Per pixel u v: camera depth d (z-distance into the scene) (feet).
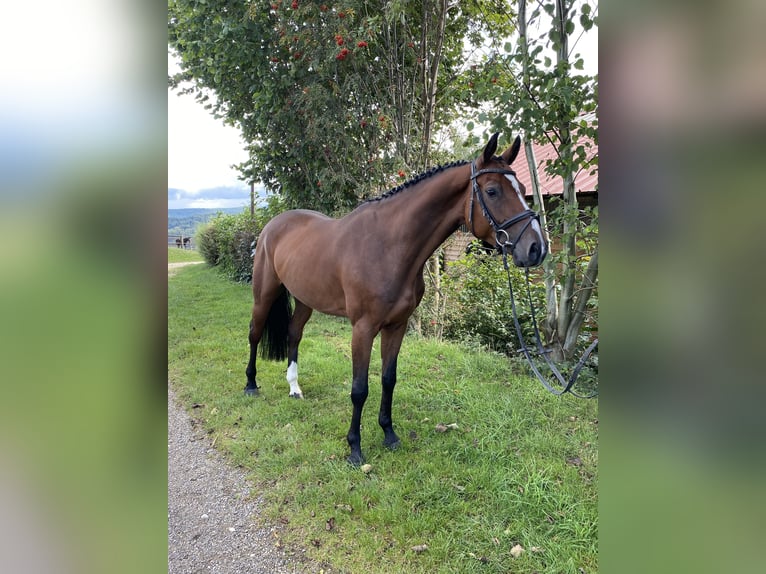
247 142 20.65
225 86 18.83
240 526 6.73
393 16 14.16
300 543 6.36
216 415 10.39
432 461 8.13
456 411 10.21
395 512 6.75
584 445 8.55
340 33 14.66
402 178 16.25
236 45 16.40
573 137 10.45
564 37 10.12
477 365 12.99
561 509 6.73
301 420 10.03
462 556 5.96
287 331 11.57
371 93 16.88
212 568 5.94
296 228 10.41
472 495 7.20
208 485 7.77
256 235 29.30
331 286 8.75
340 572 5.83
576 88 9.83
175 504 7.25
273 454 8.59
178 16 18.47
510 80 10.59
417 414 10.08
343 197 18.90
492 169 6.88
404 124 16.62
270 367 13.57
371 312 7.87
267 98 17.40
